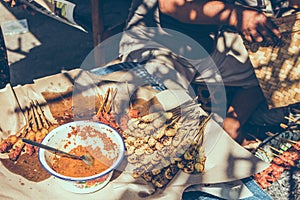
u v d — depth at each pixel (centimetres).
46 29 234
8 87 130
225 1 145
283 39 136
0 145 116
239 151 117
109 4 186
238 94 164
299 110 176
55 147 110
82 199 105
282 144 163
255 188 132
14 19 238
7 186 106
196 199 122
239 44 150
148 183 110
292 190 147
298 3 140
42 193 106
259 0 144
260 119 174
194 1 145
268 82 142
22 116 125
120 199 106
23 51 222
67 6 138
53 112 126
